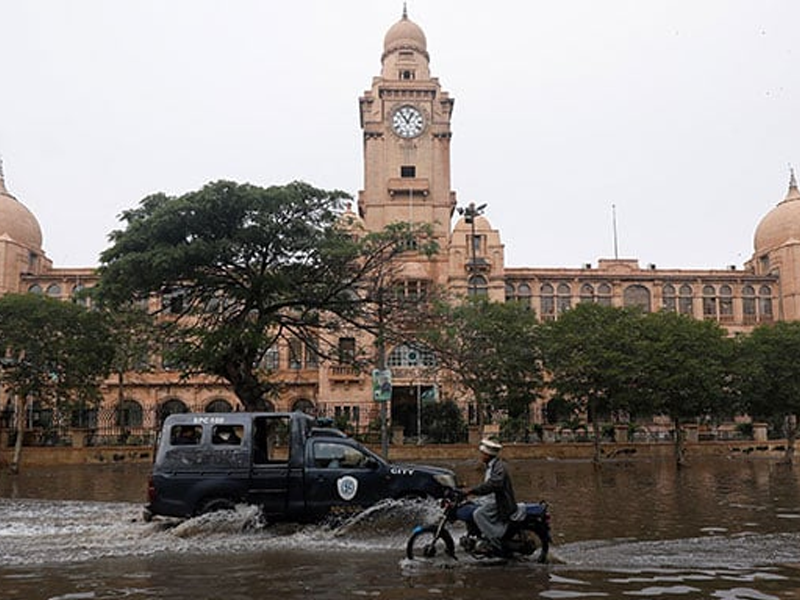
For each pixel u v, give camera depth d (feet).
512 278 224.12
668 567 33.78
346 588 29.63
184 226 79.10
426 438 156.25
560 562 35.01
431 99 221.25
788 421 130.72
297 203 80.38
